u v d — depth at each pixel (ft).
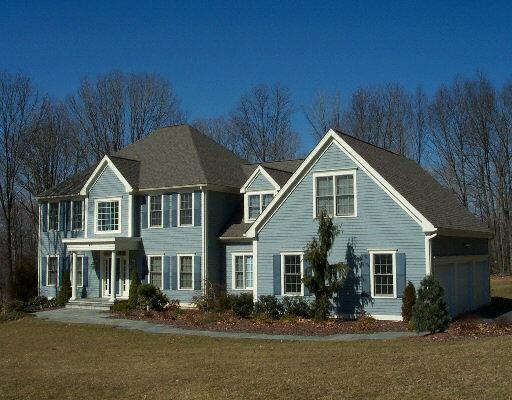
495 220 193.47
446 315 70.95
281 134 212.02
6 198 168.66
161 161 123.65
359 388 41.98
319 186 91.61
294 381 45.19
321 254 85.51
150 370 54.03
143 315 98.37
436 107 196.65
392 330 76.38
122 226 119.03
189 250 112.78
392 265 84.89
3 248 200.03
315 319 85.40
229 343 70.59
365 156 91.30
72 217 128.06
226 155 131.54
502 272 192.95
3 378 51.93
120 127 198.39
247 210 113.80
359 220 87.76
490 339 62.13
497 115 187.62
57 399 44.14
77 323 94.02
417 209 83.76
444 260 87.86
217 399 41.34
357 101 204.13
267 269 94.63
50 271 131.44
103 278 122.72
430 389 40.65
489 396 38.37
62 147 182.70
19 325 95.71
